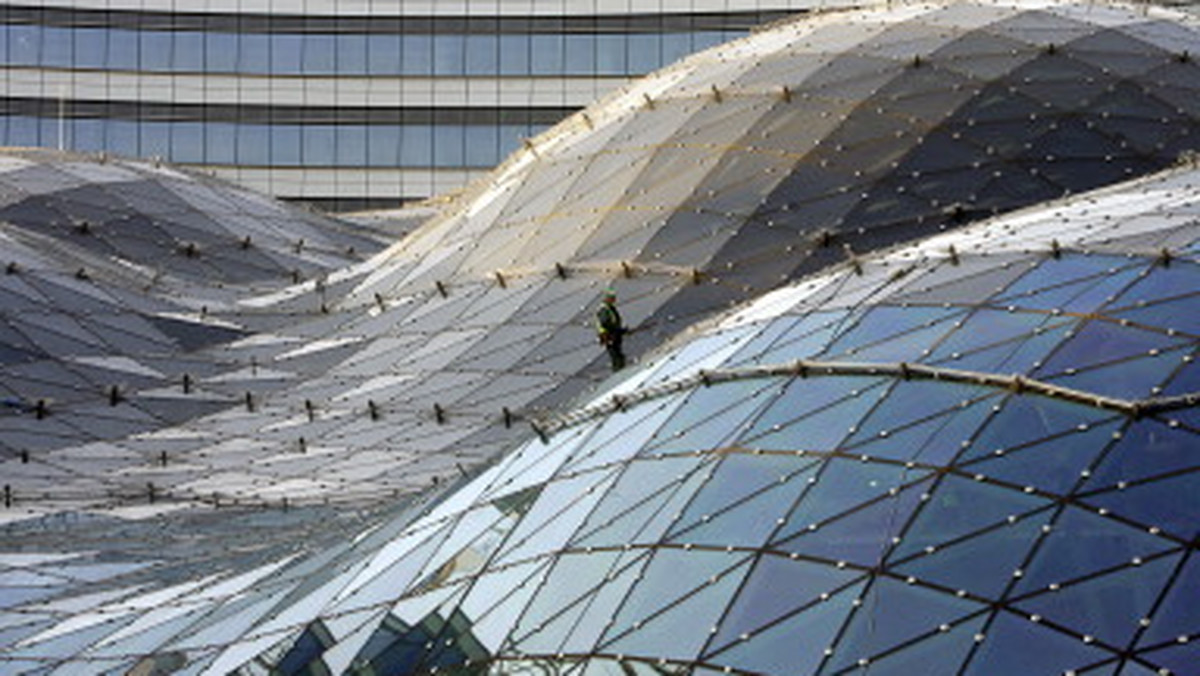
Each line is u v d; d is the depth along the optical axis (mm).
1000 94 71688
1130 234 42625
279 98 133625
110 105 133375
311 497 60219
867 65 74188
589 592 38938
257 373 74438
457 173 132625
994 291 41719
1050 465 35844
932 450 37406
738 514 38406
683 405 42906
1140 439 35688
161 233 94250
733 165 71938
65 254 83062
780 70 75812
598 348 67812
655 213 71812
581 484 42500
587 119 80500
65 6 133875
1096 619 32875
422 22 134125
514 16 133375
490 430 65000
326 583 46125
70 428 69062
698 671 35562
